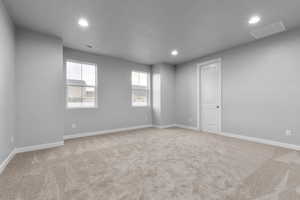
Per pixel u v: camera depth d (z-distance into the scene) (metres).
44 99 3.20
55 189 1.73
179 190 1.69
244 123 3.93
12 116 2.70
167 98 5.91
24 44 2.99
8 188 1.74
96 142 3.71
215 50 4.38
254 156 2.72
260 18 2.69
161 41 3.72
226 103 4.33
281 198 1.54
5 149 2.33
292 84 3.11
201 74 5.14
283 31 3.21
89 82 4.56
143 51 4.46
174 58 5.18
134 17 2.66
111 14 2.56
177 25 2.94
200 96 5.19
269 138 3.46
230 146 3.34
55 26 2.95
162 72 5.76
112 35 3.37
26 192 1.67
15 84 2.88
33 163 2.45
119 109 5.15
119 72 5.17
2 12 2.19
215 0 2.20
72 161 2.54
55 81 3.35
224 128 4.39
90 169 2.23
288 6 2.33
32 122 3.06
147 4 2.29
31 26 2.93
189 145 3.44
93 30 3.13
